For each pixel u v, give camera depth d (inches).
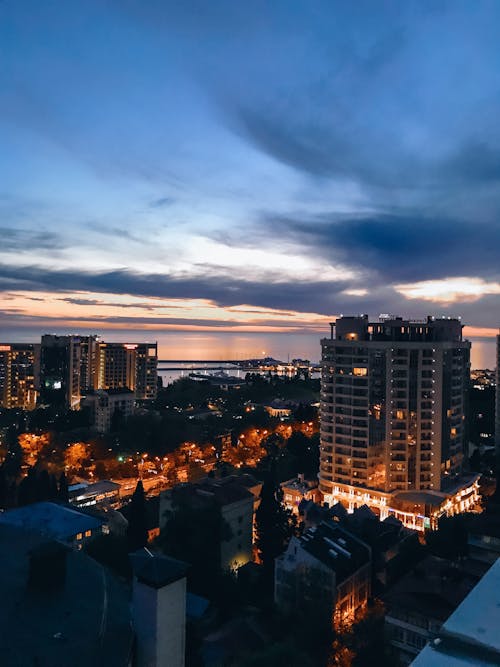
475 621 189.0
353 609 2529.5
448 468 4424.2
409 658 2065.7
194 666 1644.9
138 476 5620.1
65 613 730.8
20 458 5669.3
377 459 4350.4
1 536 986.1
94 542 2856.8
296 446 5856.3
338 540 2765.7
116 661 663.1
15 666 604.1
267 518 3184.1
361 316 4675.2
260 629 2340.1
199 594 2691.9
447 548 3011.8
